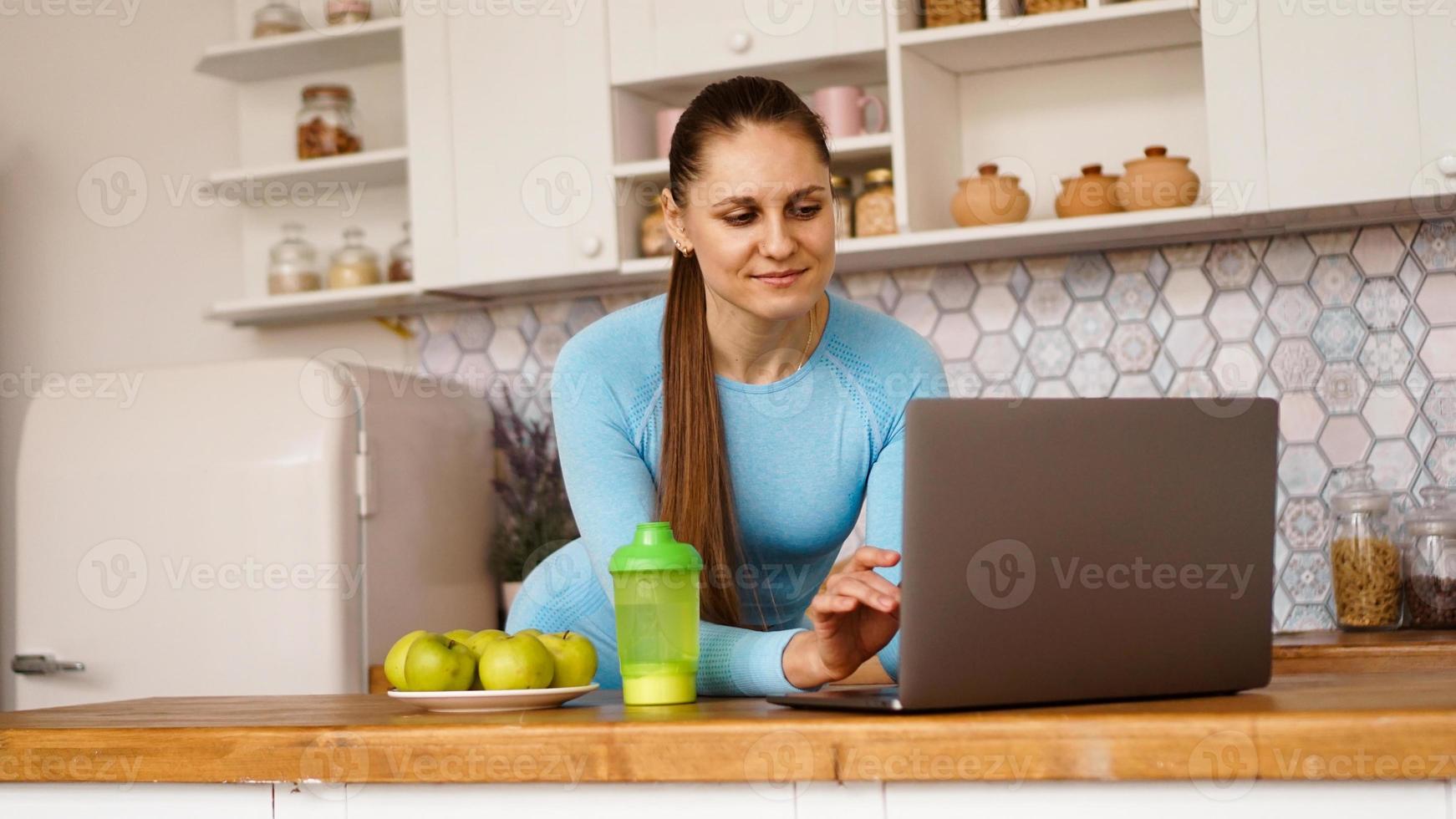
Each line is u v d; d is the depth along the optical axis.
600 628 1.70
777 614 1.65
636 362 1.48
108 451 2.59
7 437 3.25
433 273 2.80
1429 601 2.30
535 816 1.01
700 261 1.36
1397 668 2.05
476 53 2.79
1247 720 0.89
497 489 2.92
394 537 2.58
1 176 3.31
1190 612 1.09
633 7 2.68
